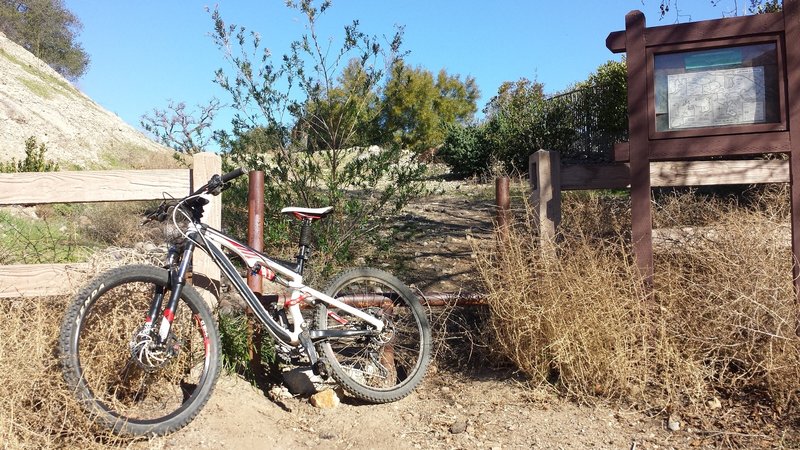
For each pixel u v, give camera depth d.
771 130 4.37
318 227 6.51
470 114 35.12
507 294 4.42
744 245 4.36
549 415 3.91
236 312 4.43
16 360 3.22
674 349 4.05
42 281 3.92
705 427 3.66
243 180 6.61
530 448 3.57
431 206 10.42
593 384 4.11
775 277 4.12
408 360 4.65
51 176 4.10
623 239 4.67
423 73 32.50
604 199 7.28
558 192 4.79
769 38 4.38
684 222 5.73
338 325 4.34
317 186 6.86
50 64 39.06
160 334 3.51
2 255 5.07
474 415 3.99
